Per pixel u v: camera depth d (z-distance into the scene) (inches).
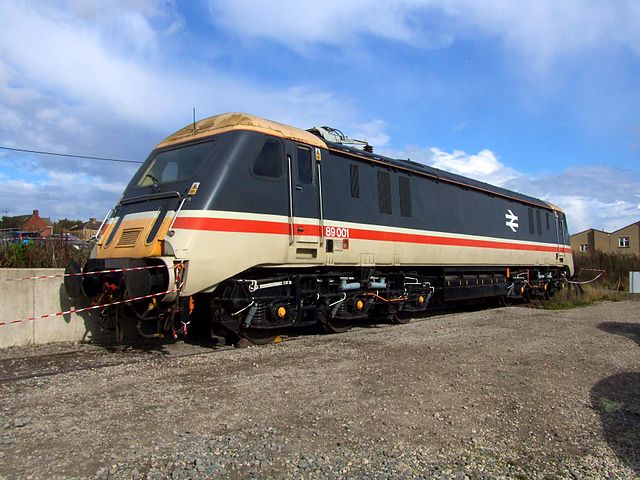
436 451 156.1
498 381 236.8
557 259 741.3
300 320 339.6
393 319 446.0
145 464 138.6
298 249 324.8
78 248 447.5
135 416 175.9
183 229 273.0
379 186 403.9
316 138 354.3
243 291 302.5
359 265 373.1
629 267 1296.8
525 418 189.5
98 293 299.4
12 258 408.2
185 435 159.5
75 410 181.6
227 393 204.4
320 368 249.3
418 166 474.6
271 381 223.5
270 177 312.8
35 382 218.8
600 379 251.0
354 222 371.6
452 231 492.7
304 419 177.5
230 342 320.8
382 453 152.3
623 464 153.9
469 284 545.6
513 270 650.8
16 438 155.3
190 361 261.3
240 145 300.2
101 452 145.8
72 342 332.2
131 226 299.1
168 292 260.7
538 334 379.6
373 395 207.2
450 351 300.0
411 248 429.1
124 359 270.8
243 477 133.5
